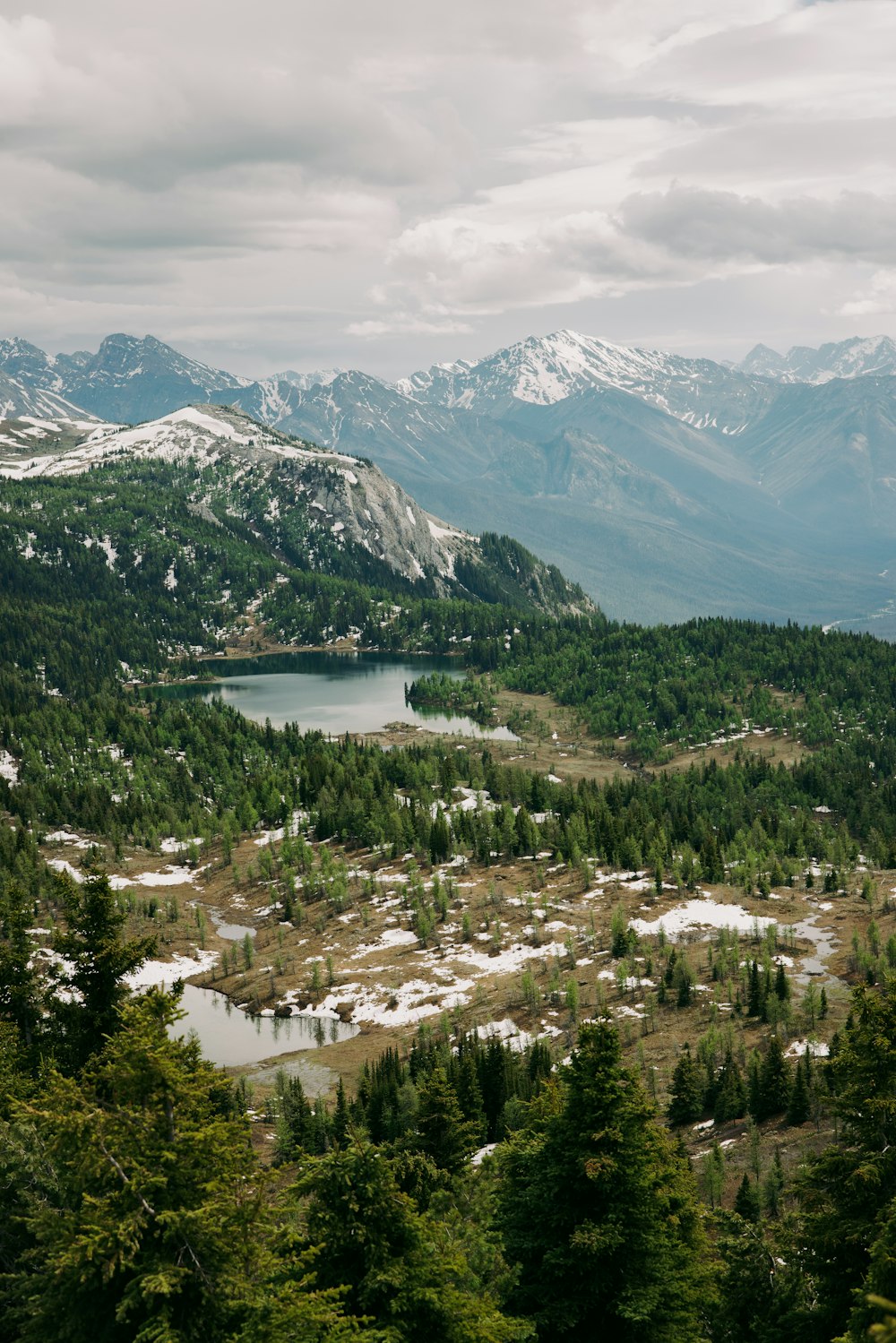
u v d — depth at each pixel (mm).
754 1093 98125
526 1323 34812
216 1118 34125
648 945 155125
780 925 166000
